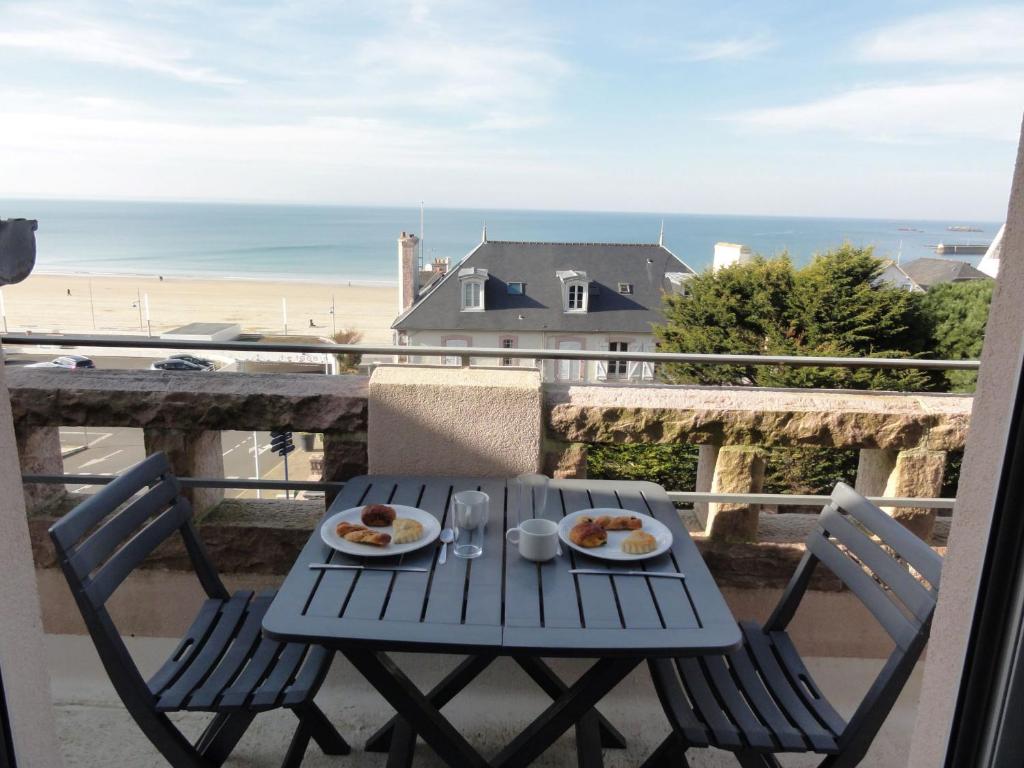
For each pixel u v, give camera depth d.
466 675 1.85
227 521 2.29
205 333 49.59
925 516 2.21
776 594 2.28
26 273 1.15
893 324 16.72
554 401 2.15
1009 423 0.78
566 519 1.73
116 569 1.50
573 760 1.92
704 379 17.41
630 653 1.25
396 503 1.85
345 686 2.21
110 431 27.94
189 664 1.60
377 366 2.20
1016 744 0.82
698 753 1.96
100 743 1.95
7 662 0.94
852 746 1.41
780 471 10.73
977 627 0.84
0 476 0.92
